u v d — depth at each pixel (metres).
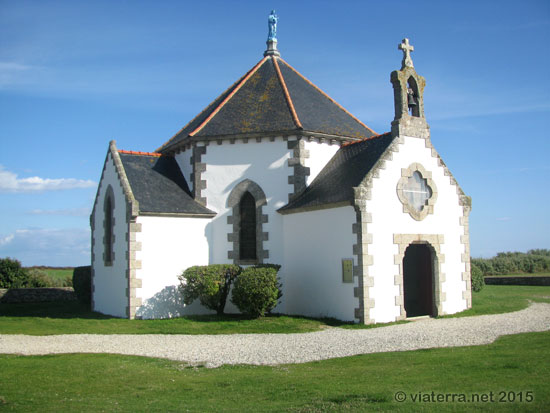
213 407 8.65
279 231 22.39
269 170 22.73
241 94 25.61
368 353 13.05
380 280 19.02
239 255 22.80
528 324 17.34
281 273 22.16
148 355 13.59
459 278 21.95
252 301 19.36
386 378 10.07
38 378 10.83
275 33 29.34
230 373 11.27
